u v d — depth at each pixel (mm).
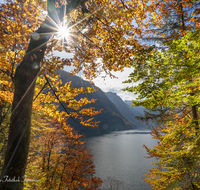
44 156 11219
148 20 5195
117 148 64812
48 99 4520
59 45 4820
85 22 4652
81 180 11180
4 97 4848
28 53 3158
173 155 6391
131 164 40125
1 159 9758
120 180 27922
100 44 5398
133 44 4531
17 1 3490
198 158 5602
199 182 5637
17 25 3662
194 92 5664
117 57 4836
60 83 4645
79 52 5062
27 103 2963
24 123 2855
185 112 7211
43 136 11797
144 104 6094
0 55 3951
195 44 4758
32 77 3115
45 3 4336
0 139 10938
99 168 35312
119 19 4125
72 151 11547
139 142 87812
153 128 8922
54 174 10828
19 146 2705
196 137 5473
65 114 4520
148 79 5406
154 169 8711
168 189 6832
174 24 6051
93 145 70125
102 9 4344
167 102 5840
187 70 4652
